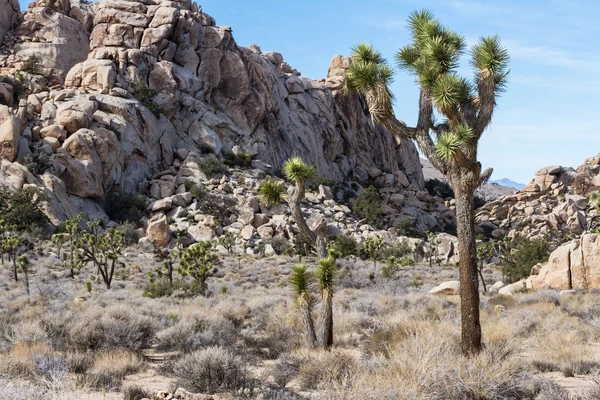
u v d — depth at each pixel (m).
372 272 57.34
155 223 75.56
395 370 9.25
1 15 109.56
